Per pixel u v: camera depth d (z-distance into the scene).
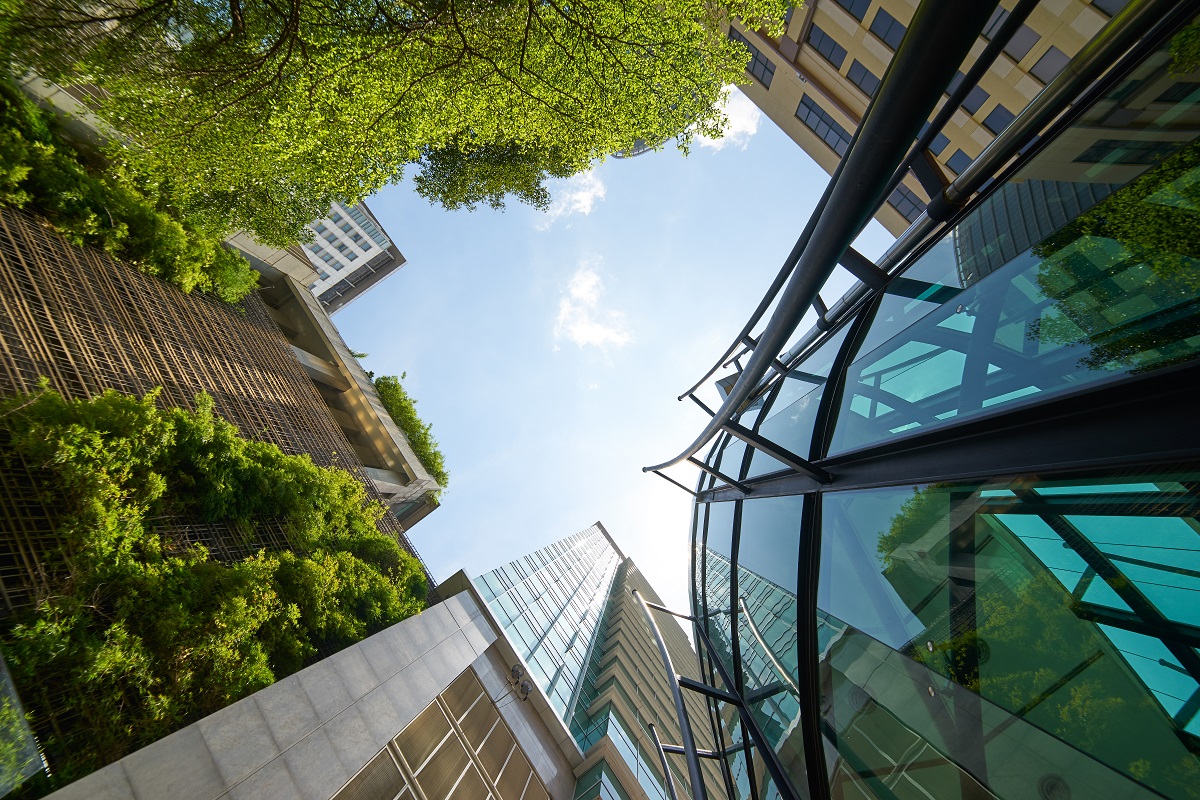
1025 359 2.21
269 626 9.75
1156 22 2.04
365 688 10.00
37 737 6.38
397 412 26.38
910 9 17.22
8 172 10.78
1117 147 2.08
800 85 23.36
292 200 15.29
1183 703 1.42
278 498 12.41
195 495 10.49
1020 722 1.97
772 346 3.05
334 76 9.74
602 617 35.81
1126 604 1.62
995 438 2.28
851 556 3.31
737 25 23.41
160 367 12.88
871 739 2.88
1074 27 14.55
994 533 2.19
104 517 7.94
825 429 4.09
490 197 21.11
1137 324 1.76
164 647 7.79
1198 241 1.66
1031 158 2.55
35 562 7.39
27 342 10.06
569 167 19.38
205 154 10.80
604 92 11.58
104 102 10.45
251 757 7.41
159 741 6.68
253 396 15.67
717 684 6.02
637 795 16.97
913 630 2.64
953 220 3.10
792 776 3.68
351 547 14.18
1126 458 1.63
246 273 17.09
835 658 3.35
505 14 10.08
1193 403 1.51
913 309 3.29
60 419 8.24
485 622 16.34
